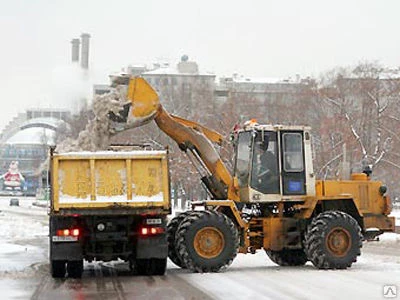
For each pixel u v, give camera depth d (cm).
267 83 14575
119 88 2825
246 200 2886
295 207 2920
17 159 19850
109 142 2798
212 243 2705
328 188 2925
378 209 2972
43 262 3234
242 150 2941
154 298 2077
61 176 2514
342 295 2089
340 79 9431
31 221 7412
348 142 7906
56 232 2538
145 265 2627
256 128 2895
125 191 2530
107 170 2530
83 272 2811
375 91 9050
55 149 2592
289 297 2056
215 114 9531
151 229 2569
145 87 2825
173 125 2898
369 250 3797
